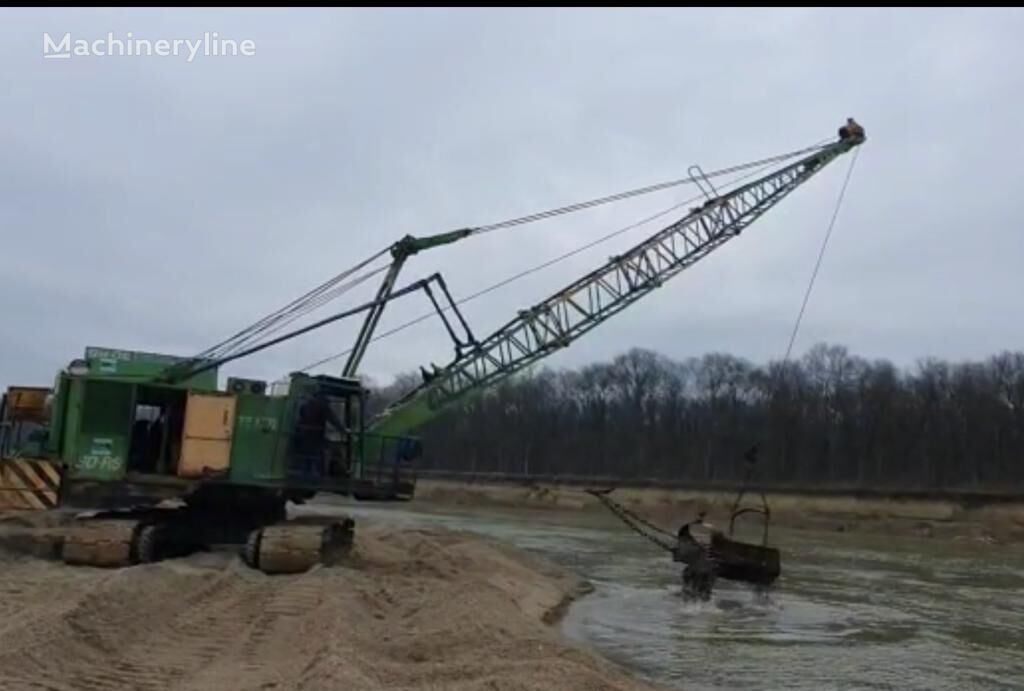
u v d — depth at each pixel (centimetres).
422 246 2605
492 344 2938
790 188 3478
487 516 7144
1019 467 9444
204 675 1045
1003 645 1977
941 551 5138
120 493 1984
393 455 2181
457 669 1116
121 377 2042
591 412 12481
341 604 1428
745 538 5962
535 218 2822
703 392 12469
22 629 1102
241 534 2180
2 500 1950
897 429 10338
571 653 1338
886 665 1719
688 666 1628
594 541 4569
